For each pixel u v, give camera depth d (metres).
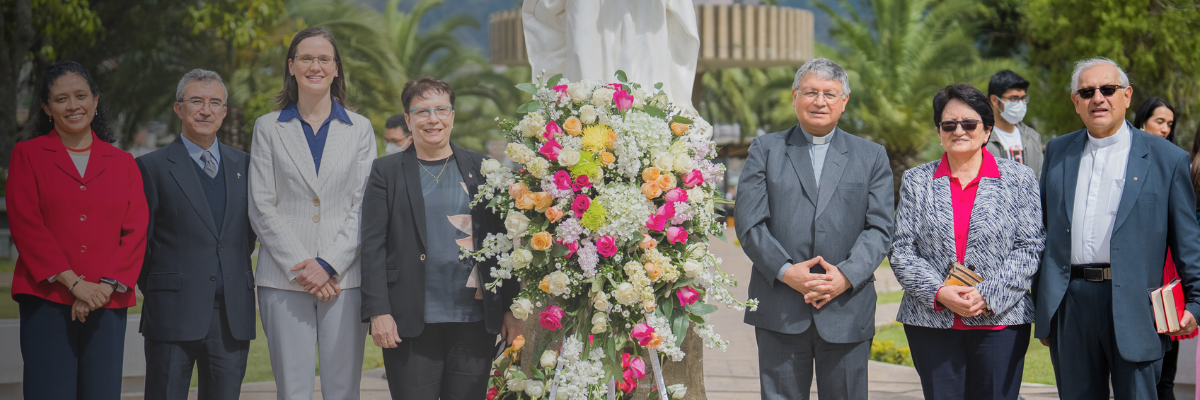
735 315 7.69
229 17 12.56
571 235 2.80
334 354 3.21
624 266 2.88
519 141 2.98
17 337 4.79
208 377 3.22
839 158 3.08
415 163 3.16
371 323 3.07
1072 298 3.04
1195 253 2.91
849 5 19.20
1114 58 13.55
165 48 16.09
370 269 3.06
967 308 2.90
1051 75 15.07
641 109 3.00
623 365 3.04
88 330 3.02
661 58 3.71
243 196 3.27
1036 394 4.44
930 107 17.84
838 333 3.00
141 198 3.10
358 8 19.36
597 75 3.64
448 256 3.08
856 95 19.39
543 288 2.89
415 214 3.08
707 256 3.04
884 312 8.12
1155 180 2.96
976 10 20.28
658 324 2.93
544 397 3.22
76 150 3.07
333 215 3.22
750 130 30.22
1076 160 3.09
